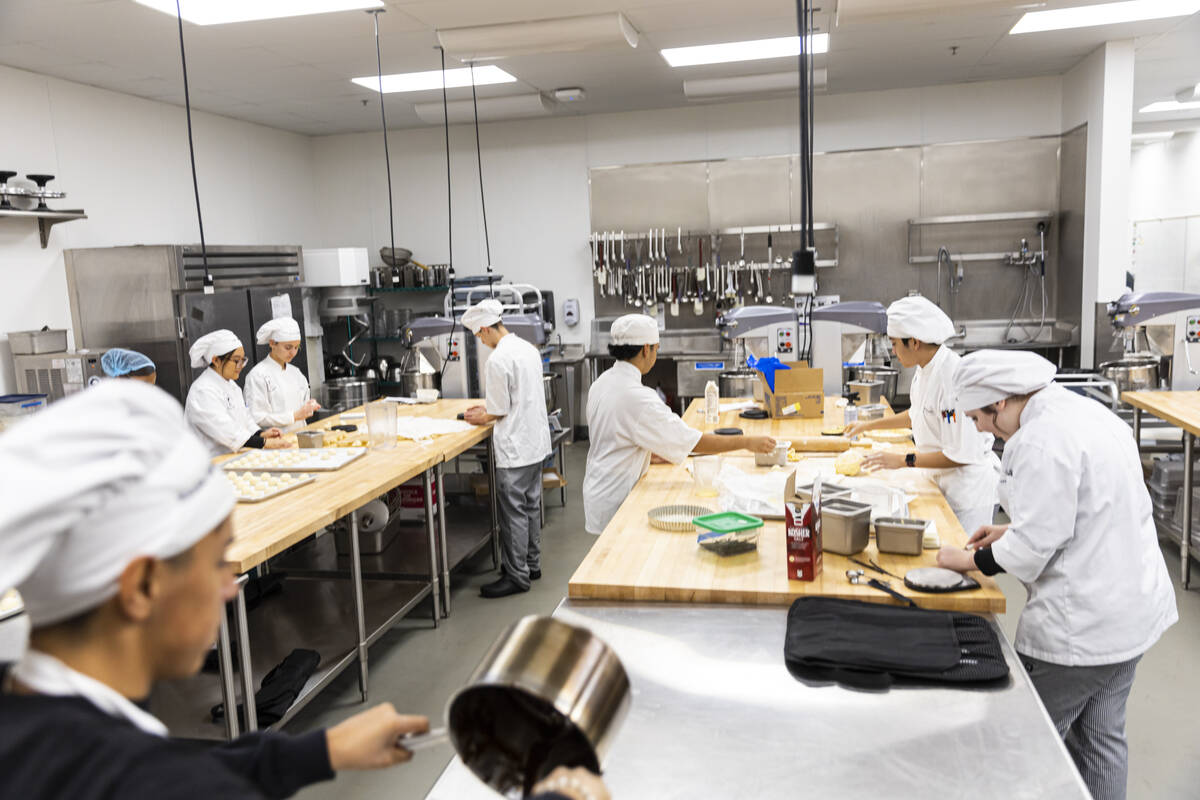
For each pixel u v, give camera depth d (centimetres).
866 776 130
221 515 76
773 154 705
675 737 141
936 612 173
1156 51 571
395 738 96
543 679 89
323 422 441
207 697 281
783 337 480
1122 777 189
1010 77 651
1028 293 683
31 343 465
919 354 285
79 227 520
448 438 392
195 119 621
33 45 432
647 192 730
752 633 175
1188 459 377
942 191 683
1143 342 478
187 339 512
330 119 688
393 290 730
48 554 66
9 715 65
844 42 516
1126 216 570
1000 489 196
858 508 213
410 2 397
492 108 645
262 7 401
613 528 236
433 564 378
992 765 131
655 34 478
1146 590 180
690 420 409
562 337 766
